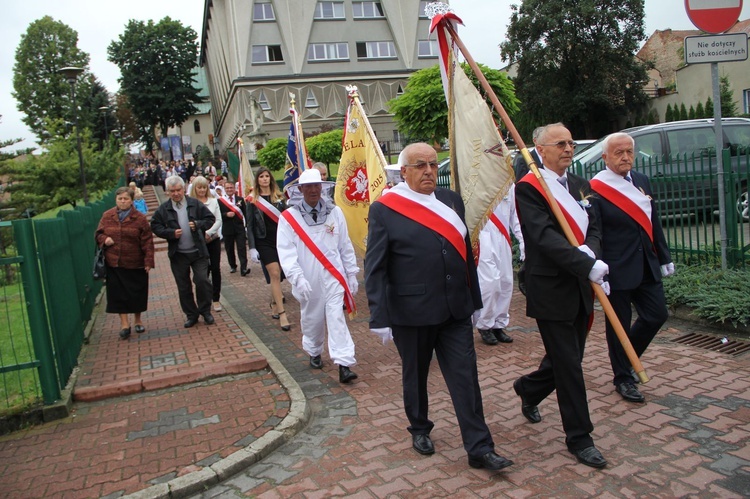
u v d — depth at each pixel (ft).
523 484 11.07
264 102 128.06
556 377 11.81
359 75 132.77
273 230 24.48
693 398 14.10
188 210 24.22
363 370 18.37
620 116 130.52
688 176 23.35
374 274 11.89
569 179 12.83
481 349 19.21
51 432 14.90
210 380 18.03
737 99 99.45
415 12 137.59
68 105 170.19
